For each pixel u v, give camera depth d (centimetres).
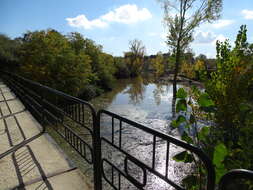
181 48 1681
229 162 149
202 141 192
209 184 88
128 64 4269
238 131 200
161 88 2314
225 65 236
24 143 296
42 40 1359
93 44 2144
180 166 496
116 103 1429
